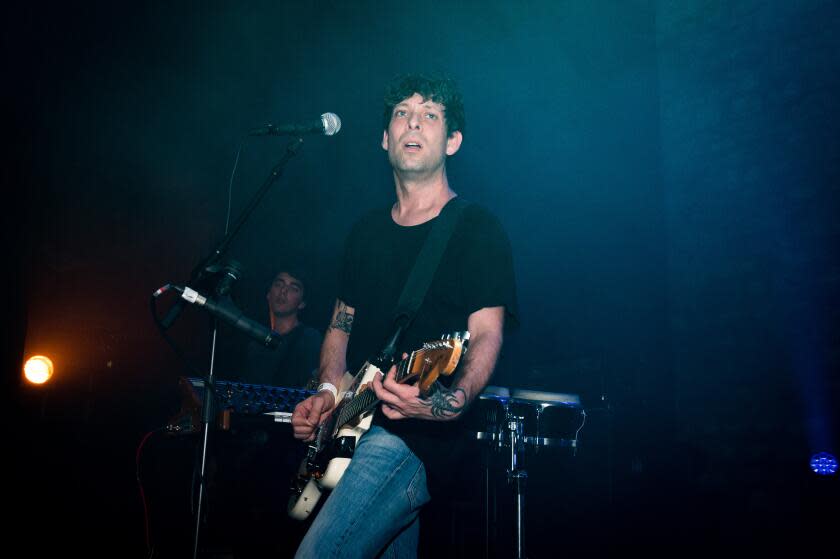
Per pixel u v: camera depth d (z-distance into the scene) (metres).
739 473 5.33
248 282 7.44
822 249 5.26
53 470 6.02
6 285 5.64
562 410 3.41
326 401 2.15
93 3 6.21
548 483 5.18
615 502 5.08
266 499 4.11
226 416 3.23
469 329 1.99
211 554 4.02
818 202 5.33
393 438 1.84
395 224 2.24
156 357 6.94
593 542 4.97
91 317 6.81
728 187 5.84
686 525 5.10
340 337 2.35
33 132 5.92
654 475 5.27
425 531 4.41
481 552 4.46
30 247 5.91
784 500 5.05
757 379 5.41
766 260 5.53
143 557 4.65
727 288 5.71
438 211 2.22
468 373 1.83
